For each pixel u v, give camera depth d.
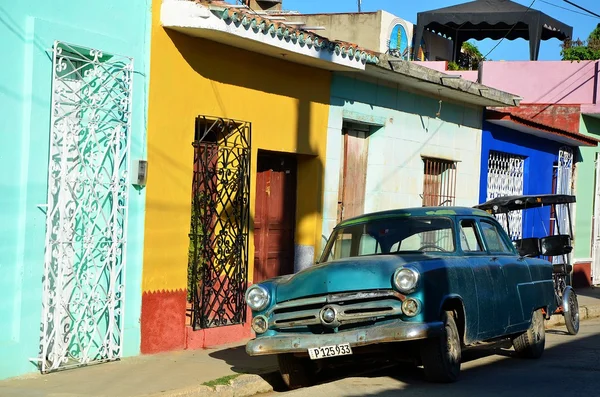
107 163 9.70
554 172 22.05
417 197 15.89
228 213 11.45
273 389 9.14
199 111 10.92
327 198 13.37
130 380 8.59
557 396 8.15
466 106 17.56
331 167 13.45
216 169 11.39
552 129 19.92
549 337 13.25
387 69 13.59
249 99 11.73
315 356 8.32
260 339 8.59
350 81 13.80
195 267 10.83
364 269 8.45
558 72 22.02
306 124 12.87
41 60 8.80
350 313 8.34
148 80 10.16
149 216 10.18
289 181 13.15
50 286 8.96
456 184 17.33
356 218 10.09
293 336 8.46
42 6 8.83
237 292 11.50
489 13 25.95
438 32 27.41
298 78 12.66
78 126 9.23
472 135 17.89
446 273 8.70
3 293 8.45
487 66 22.59
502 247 10.52
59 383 8.35
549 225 21.53
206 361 9.87
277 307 8.66
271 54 11.91
